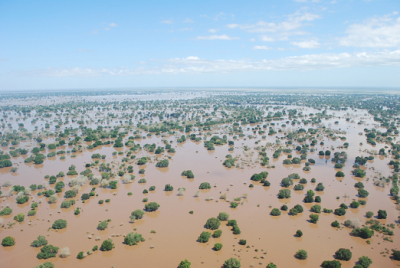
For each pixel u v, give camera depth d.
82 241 119.06
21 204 155.75
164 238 120.25
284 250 110.88
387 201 154.62
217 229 126.06
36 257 108.69
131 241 115.06
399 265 101.44
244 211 143.88
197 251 111.00
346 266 101.00
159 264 103.69
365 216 138.12
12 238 117.38
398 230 124.94
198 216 139.25
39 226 131.75
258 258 105.88
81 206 152.38
